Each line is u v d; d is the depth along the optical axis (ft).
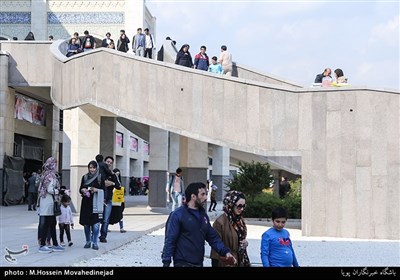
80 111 75.10
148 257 42.88
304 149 57.88
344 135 56.85
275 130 58.70
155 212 86.79
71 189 75.77
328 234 56.95
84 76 69.92
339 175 56.85
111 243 47.55
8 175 94.58
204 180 86.33
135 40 77.51
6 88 94.12
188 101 61.72
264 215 78.74
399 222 55.57
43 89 99.09
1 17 117.91
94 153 75.41
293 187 87.10
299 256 44.57
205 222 23.15
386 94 56.24
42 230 40.83
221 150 121.60
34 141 109.91
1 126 93.97
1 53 93.76
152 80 63.67
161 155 95.61
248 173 83.82
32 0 117.60
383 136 56.18
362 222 56.13
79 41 79.56
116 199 53.11
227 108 60.23
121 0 118.11
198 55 71.82
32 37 98.84
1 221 66.33
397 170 55.88
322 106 57.52
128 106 65.05
